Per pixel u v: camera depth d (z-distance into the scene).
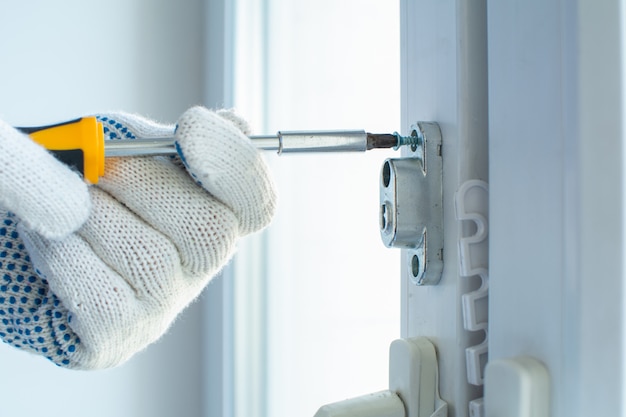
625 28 0.33
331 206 0.79
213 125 0.38
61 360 0.44
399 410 0.48
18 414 0.94
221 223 0.41
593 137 0.34
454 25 0.46
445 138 0.47
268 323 0.87
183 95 1.00
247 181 0.40
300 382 0.83
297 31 0.81
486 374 0.38
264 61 0.85
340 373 0.78
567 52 0.34
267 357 0.87
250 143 0.40
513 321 0.39
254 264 0.88
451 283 0.47
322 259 0.80
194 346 1.03
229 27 0.88
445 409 0.47
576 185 0.34
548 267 0.36
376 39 0.71
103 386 0.98
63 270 0.39
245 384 0.89
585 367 0.34
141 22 0.97
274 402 0.86
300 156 0.82
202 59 1.01
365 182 0.75
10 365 0.93
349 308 0.77
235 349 0.89
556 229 0.35
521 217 0.38
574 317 0.34
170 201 0.41
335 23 0.76
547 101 0.36
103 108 0.95
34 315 0.43
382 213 0.49
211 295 0.98
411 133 0.49
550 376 0.36
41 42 0.92
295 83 0.81
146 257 0.40
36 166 0.35
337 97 0.76
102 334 0.41
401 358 0.48
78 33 0.94
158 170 0.41
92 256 0.40
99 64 0.95
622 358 0.34
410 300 0.52
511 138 0.39
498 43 0.40
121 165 0.41
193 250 0.41
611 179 0.34
